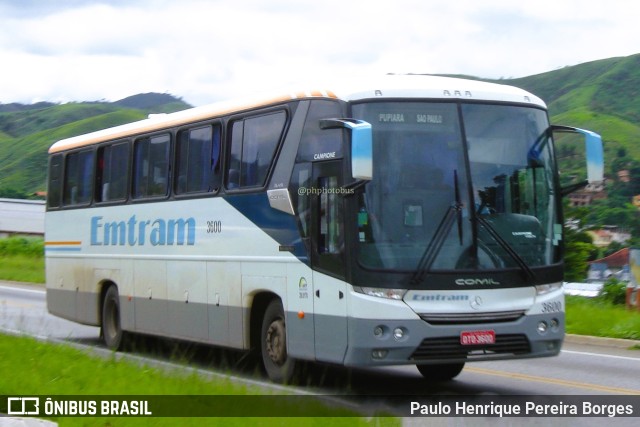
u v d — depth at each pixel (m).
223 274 13.61
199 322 14.24
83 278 18.05
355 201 10.84
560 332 11.45
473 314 10.88
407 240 10.84
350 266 10.80
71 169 18.89
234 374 13.55
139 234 16.09
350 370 13.95
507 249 11.14
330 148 11.30
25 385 10.27
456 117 11.32
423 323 10.68
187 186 14.79
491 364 15.09
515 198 11.37
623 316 19.14
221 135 13.94
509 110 11.62
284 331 12.35
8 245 48.28
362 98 11.14
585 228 30.20
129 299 16.39
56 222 19.23
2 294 31.20
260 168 12.87
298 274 11.84
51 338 14.63
